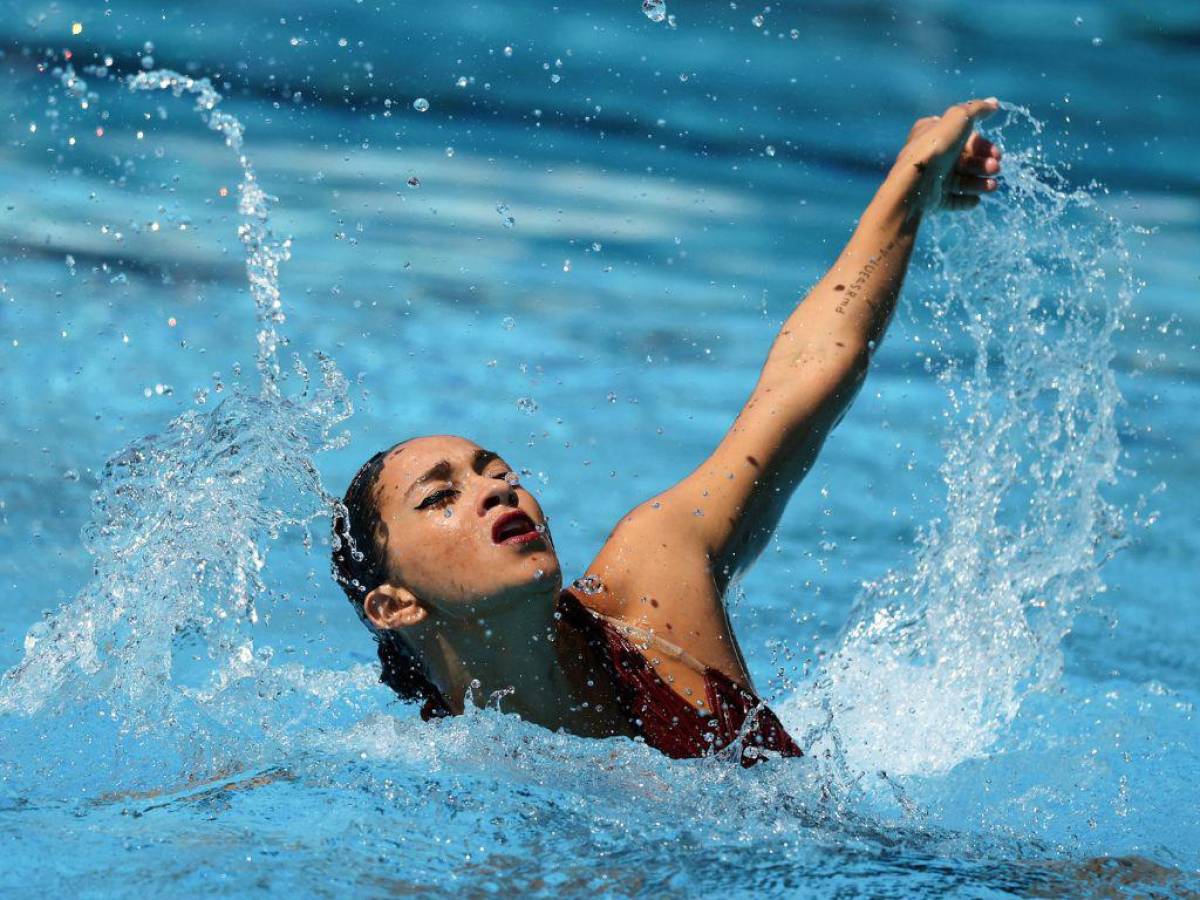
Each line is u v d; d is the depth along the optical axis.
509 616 9.20
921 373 25.61
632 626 9.70
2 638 12.96
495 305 27.94
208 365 22.41
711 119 47.09
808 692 12.52
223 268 28.42
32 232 29.48
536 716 9.52
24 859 7.53
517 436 20.64
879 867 7.96
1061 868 8.23
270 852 7.64
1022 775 10.62
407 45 50.91
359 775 8.84
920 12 60.47
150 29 47.59
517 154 42.72
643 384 23.77
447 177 39.44
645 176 41.47
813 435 10.68
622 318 27.95
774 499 10.55
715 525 10.22
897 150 45.38
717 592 10.02
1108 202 40.88
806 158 44.34
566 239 34.16
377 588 9.55
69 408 20.14
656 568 9.95
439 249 32.09
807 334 10.99
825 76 52.25
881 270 11.25
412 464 9.45
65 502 16.86
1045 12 62.69
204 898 7.08
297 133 42.03
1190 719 12.44
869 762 11.01
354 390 22.05
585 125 46.12
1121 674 13.91
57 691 10.62
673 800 8.69
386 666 10.14
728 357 25.77
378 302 27.27
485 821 8.17
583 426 21.34
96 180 34.41
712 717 9.48
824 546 17.52
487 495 9.23
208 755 9.63
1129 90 53.12
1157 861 8.82
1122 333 28.44
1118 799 10.15
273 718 10.58
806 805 8.89
